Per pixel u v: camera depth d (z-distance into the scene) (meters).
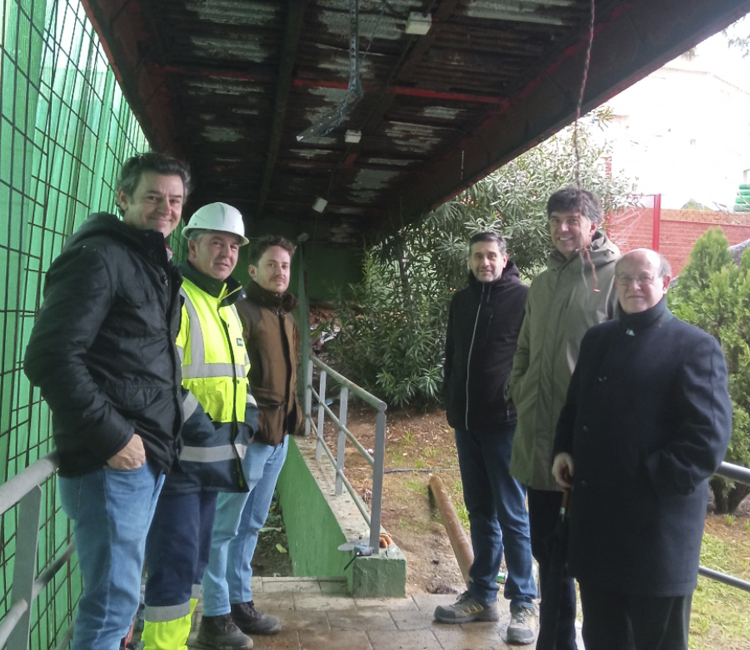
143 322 2.03
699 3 2.84
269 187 7.58
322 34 3.92
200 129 5.77
